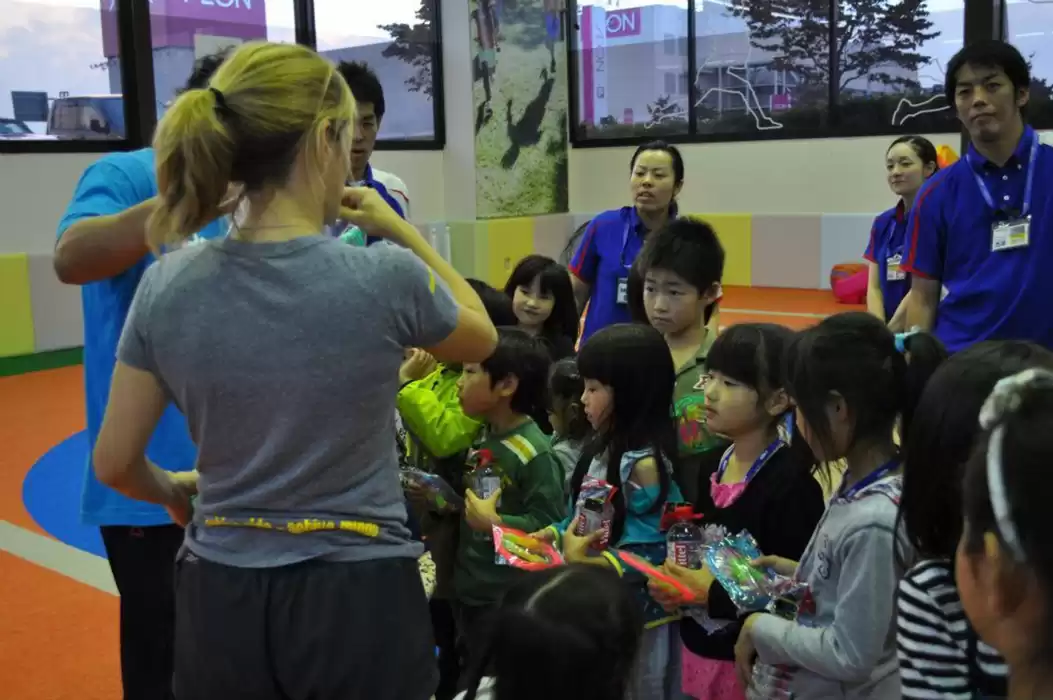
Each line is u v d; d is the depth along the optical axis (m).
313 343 1.22
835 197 9.84
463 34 9.60
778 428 1.96
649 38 10.58
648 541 1.94
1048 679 0.73
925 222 2.90
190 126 1.19
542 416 2.54
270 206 1.28
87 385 1.87
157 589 1.93
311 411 1.22
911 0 9.09
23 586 3.37
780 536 1.86
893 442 1.56
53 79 7.27
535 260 3.22
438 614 2.47
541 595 1.18
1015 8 8.69
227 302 1.23
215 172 1.21
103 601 3.25
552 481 2.21
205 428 1.25
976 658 1.11
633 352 1.96
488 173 9.96
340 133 1.31
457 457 2.36
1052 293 2.71
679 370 2.37
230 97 1.22
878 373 1.51
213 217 1.26
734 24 10.10
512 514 2.20
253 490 1.25
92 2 7.43
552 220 10.84
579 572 1.24
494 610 1.22
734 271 10.48
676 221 2.47
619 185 11.00
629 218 3.49
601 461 2.05
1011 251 2.74
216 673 1.27
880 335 1.55
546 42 10.56
